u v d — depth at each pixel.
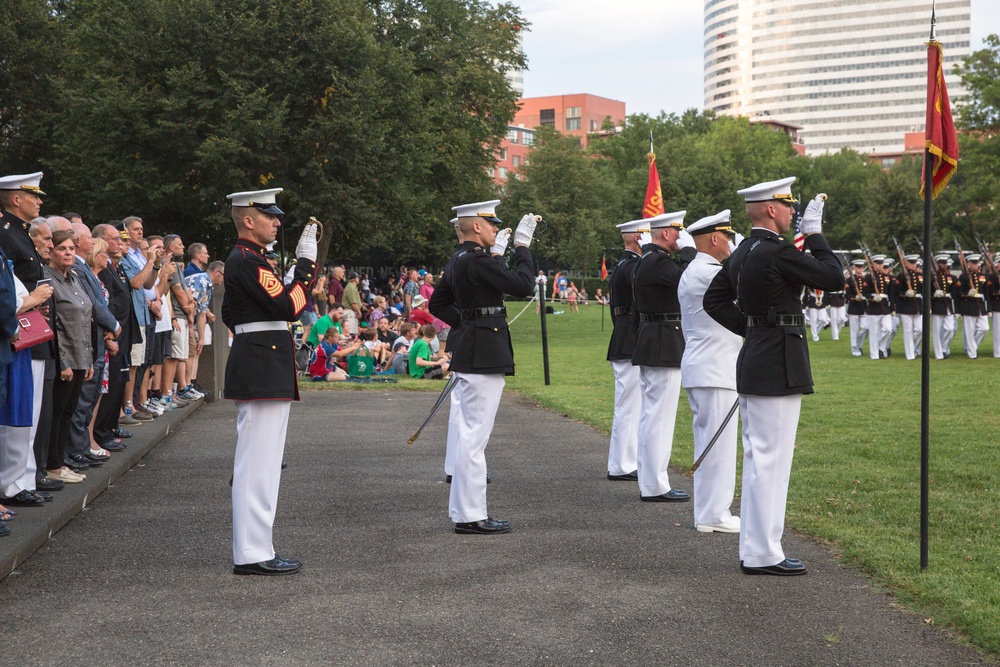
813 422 11.70
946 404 13.38
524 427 11.98
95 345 8.34
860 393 14.76
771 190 5.90
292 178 28.03
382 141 28.03
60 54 33.97
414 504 7.73
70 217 8.38
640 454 7.94
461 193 36.91
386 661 4.43
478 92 36.44
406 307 28.64
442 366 18.14
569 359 22.84
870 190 71.38
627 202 75.00
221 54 26.45
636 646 4.63
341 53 27.20
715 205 70.00
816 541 6.49
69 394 7.88
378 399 14.85
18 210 7.16
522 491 8.28
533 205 71.69
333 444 10.62
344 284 26.61
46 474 7.80
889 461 9.22
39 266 7.27
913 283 21.72
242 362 5.76
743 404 5.95
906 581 5.50
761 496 5.75
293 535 6.72
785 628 4.86
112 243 9.32
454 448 8.64
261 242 5.93
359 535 6.73
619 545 6.46
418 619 4.98
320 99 27.80
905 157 94.88
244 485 5.76
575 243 67.12
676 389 7.90
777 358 5.77
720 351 6.93
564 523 7.12
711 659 4.48
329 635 4.75
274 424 5.82
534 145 76.81
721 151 89.94
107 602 5.25
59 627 4.87
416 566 5.95
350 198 27.69
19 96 34.19
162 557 6.15
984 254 22.23
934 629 4.84
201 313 13.66
